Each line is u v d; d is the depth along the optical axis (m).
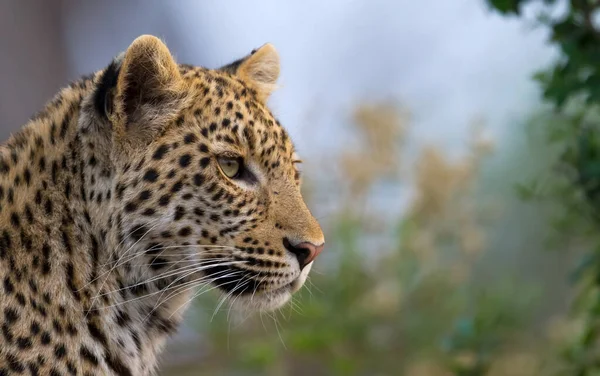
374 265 15.95
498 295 14.97
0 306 7.21
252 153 7.92
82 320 7.60
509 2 9.17
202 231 7.71
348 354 15.15
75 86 8.07
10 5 24.11
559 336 14.38
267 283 8.02
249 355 14.12
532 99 19.19
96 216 7.61
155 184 7.52
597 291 10.84
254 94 8.42
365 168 15.88
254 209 7.90
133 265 7.74
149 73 7.55
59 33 25.75
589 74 9.03
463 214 16.30
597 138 9.98
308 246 8.03
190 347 16.08
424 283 15.98
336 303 15.07
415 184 16.17
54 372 7.36
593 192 9.52
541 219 19.02
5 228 7.45
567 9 9.12
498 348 12.59
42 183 7.58
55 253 7.53
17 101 24.28
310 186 15.72
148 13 28.09
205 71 8.19
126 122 7.51
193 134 7.63
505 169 19.09
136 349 8.12
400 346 15.39
